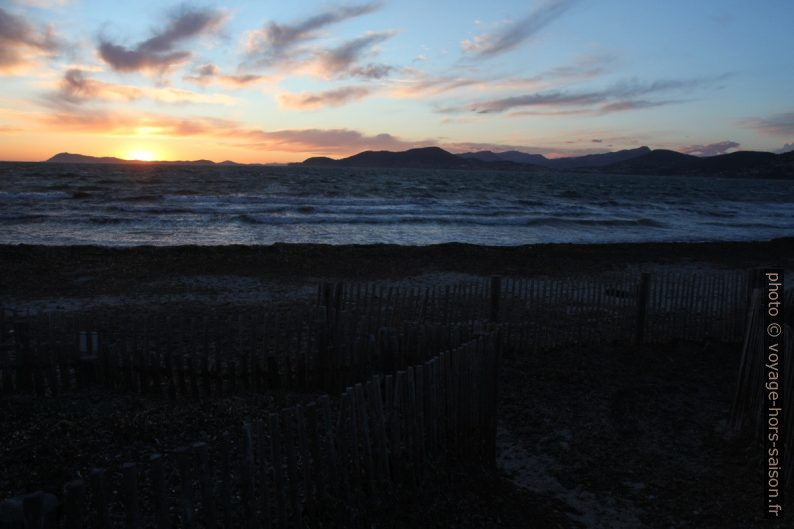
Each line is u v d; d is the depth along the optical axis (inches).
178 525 185.8
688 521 240.5
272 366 324.8
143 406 293.3
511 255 928.3
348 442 206.4
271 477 215.2
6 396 299.0
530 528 223.1
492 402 274.4
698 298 479.2
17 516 148.0
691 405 362.3
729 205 2741.1
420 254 896.9
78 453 236.1
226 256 823.7
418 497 219.5
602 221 1625.2
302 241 1127.0
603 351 443.2
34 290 624.1
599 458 292.2
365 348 300.0
